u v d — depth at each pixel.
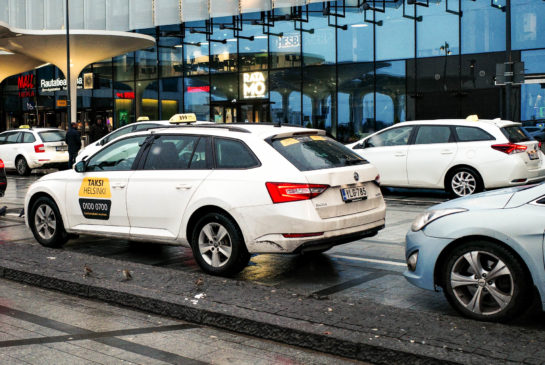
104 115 34.97
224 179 6.22
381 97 26.14
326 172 5.97
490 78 24.03
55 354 4.26
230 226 6.12
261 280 6.31
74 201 7.55
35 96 40.19
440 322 4.50
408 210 11.29
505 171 11.83
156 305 5.24
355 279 6.30
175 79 31.86
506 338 4.14
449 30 24.64
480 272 4.67
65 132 22.05
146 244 8.37
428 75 25.16
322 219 5.89
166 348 4.39
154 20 30.44
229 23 28.75
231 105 30.02
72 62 30.33
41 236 8.02
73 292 5.86
